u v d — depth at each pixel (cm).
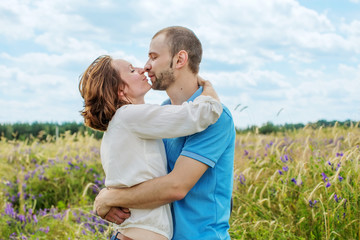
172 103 228
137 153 198
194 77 222
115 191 202
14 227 477
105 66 213
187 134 191
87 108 212
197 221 198
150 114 195
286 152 537
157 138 197
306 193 381
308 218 367
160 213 196
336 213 343
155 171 200
